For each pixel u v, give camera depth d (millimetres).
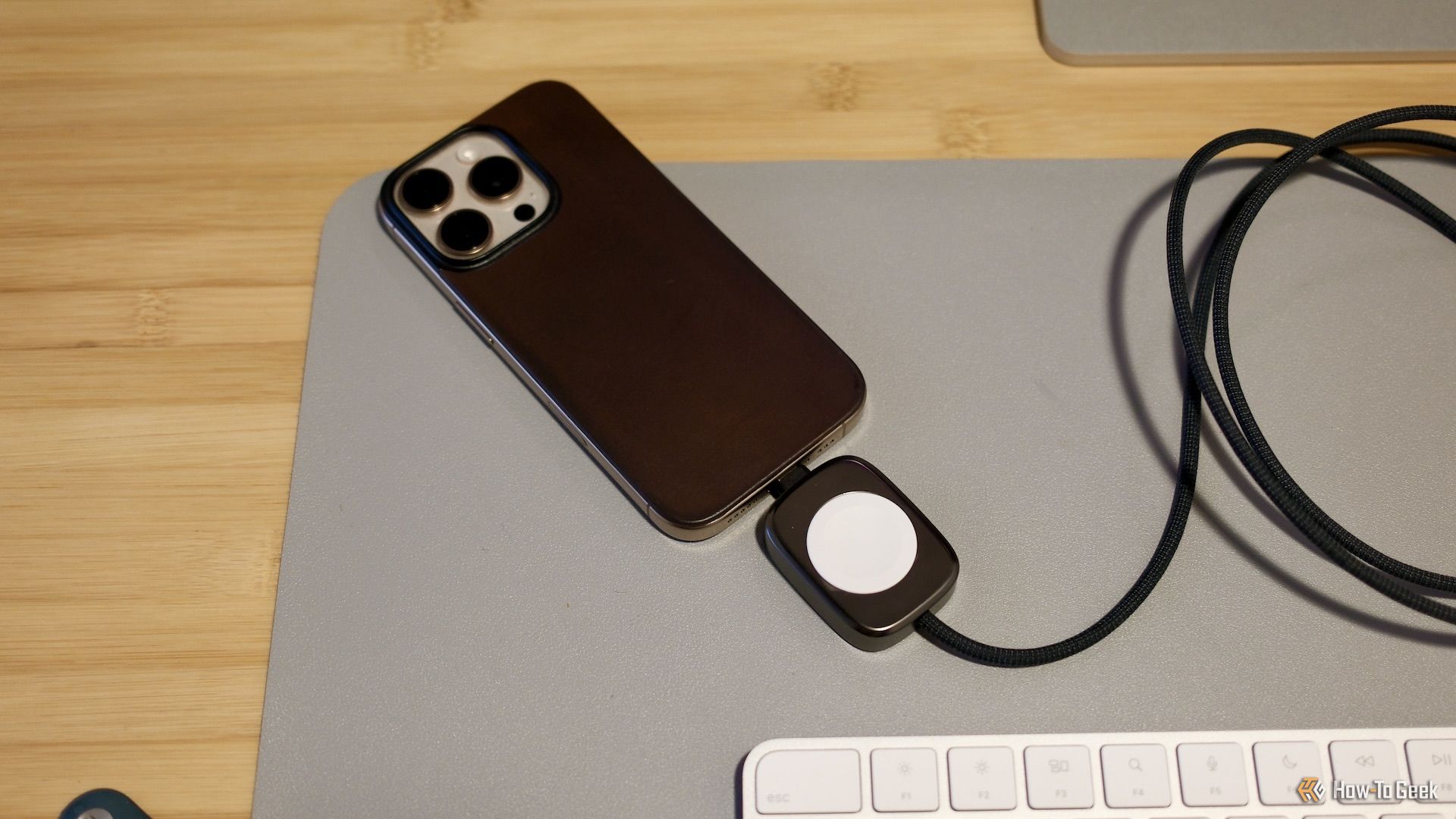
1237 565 386
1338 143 424
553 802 355
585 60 482
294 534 391
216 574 392
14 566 393
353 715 366
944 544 373
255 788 356
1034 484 399
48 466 408
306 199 456
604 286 414
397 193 429
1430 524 391
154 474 407
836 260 439
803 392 396
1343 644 374
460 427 410
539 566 386
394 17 488
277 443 413
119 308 436
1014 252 440
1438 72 471
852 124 468
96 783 362
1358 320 427
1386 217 445
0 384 422
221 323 434
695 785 356
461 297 415
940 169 456
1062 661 372
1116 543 389
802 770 350
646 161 439
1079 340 424
